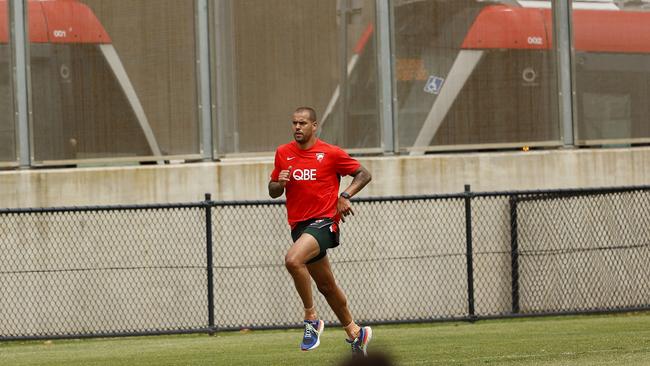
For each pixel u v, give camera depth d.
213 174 49.66
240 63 51.34
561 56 53.59
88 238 48.69
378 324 45.94
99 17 50.91
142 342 43.34
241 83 51.31
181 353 36.62
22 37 50.31
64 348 41.75
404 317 49.72
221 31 51.31
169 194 49.50
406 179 50.66
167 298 48.69
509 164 51.81
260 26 51.38
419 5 52.22
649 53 55.09
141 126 51.00
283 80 51.31
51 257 48.47
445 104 52.41
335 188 29.41
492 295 50.41
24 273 48.19
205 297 48.81
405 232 50.16
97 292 48.53
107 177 49.28
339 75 51.56
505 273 50.59
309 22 51.50
